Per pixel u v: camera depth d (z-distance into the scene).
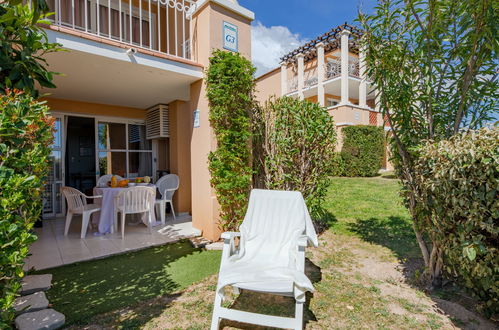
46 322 2.11
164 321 2.23
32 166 1.91
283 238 2.79
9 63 2.38
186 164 6.27
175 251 3.90
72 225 5.31
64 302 2.52
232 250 2.54
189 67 4.29
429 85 2.58
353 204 6.65
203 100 4.42
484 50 2.47
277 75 17.50
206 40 4.29
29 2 2.90
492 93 2.63
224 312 2.07
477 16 2.35
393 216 5.55
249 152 4.38
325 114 4.49
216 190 4.20
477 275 2.14
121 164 6.82
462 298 2.57
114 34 5.73
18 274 1.60
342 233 4.56
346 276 3.04
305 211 2.85
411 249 3.83
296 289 1.97
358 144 11.83
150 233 4.69
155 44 6.29
